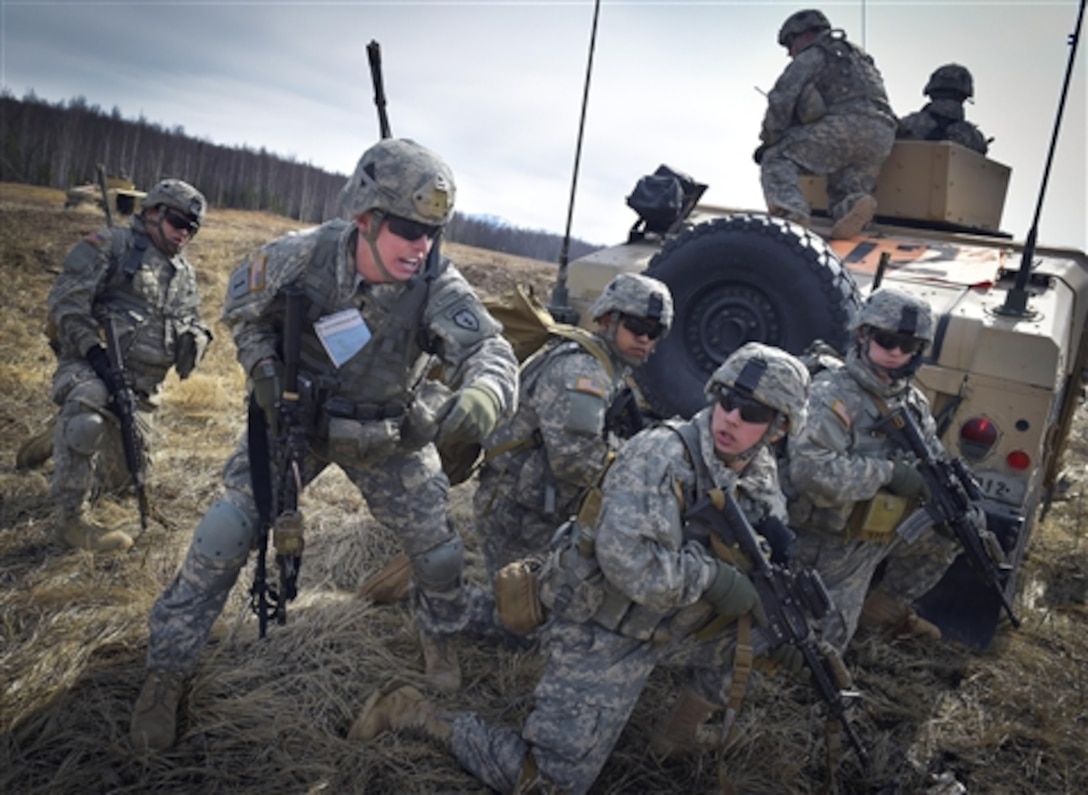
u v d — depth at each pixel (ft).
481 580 14.10
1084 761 11.31
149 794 8.68
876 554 11.96
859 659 13.29
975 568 12.10
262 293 8.94
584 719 8.62
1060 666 13.67
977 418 13.03
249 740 9.52
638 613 8.59
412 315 9.00
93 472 13.84
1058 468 20.40
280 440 8.93
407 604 12.81
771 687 12.12
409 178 8.29
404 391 9.30
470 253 93.56
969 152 18.88
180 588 9.28
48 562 13.10
